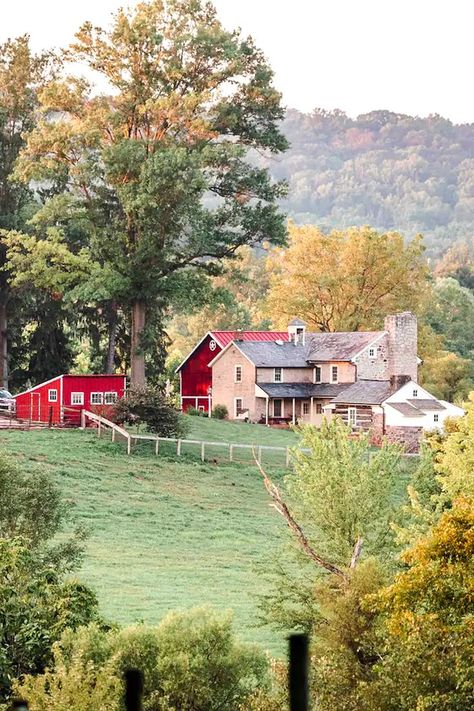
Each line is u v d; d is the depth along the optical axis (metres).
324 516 39.66
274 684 28.62
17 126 95.69
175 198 81.12
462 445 45.03
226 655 29.34
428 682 24.73
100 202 84.50
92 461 71.12
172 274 86.81
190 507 65.38
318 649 30.94
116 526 59.72
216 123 86.88
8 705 24.33
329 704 26.25
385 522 39.78
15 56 95.12
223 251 88.44
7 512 36.59
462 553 26.47
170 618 30.08
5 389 97.94
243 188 87.44
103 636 30.12
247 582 50.97
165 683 28.16
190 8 85.38
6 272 96.31
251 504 67.69
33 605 32.03
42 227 94.75
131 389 79.69
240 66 85.25
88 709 24.23
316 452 40.44
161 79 84.88
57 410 81.88
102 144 84.00
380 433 91.75
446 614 26.28
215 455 78.75
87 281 84.94
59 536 56.00
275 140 89.31
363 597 30.89
